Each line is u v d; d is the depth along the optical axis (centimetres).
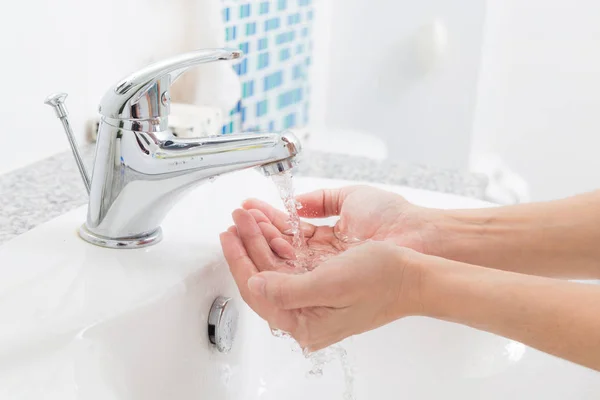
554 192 169
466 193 83
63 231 58
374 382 66
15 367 41
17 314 44
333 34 163
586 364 46
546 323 46
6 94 69
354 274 48
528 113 165
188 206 66
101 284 49
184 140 51
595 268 61
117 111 49
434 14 159
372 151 171
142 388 48
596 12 152
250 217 57
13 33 68
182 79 95
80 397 40
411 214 65
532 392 61
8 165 71
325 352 61
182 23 95
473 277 49
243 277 53
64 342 43
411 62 160
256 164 49
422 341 66
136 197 53
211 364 57
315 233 65
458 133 168
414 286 49
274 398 65
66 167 75
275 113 132
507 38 161
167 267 52
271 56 124
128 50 85
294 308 49
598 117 159
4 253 53
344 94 167
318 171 88
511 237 62
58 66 75
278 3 122
